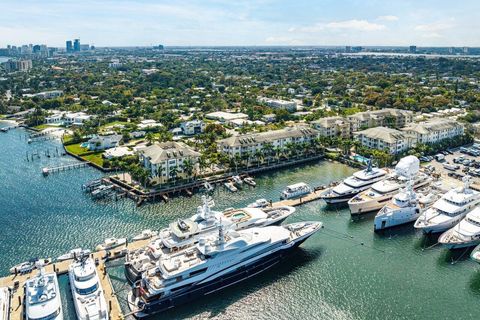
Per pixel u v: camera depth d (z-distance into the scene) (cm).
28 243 13625
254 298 10850
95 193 17688
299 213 15838
